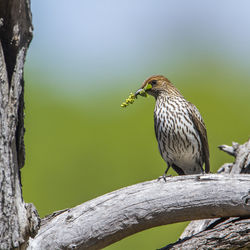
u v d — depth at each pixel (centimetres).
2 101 668
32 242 753
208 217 818
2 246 645
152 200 798
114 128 1709
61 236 765
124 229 791
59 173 1642
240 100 1798
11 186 662
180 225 1478
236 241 784
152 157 1661
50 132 1698
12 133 680
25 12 712
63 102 1759
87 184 1641
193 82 1853
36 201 1581
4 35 704
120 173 1658
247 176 817
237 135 1733
